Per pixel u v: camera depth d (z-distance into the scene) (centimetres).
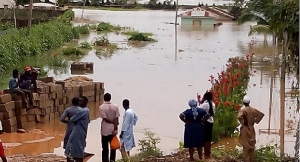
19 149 1433
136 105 1984
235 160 1200
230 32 6047
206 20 7019
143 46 4391
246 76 2505
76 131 1118
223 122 1538
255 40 5019
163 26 6781
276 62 3325
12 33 3641
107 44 4372
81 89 1975
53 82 1997
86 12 9256
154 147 1331
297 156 1171
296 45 1581
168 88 2384
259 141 1488
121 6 11038
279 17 1465
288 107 1962
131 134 1241
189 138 1167
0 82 2455
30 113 1686
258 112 1170
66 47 4128
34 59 3341
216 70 3019
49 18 5825
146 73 2861
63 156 1332
